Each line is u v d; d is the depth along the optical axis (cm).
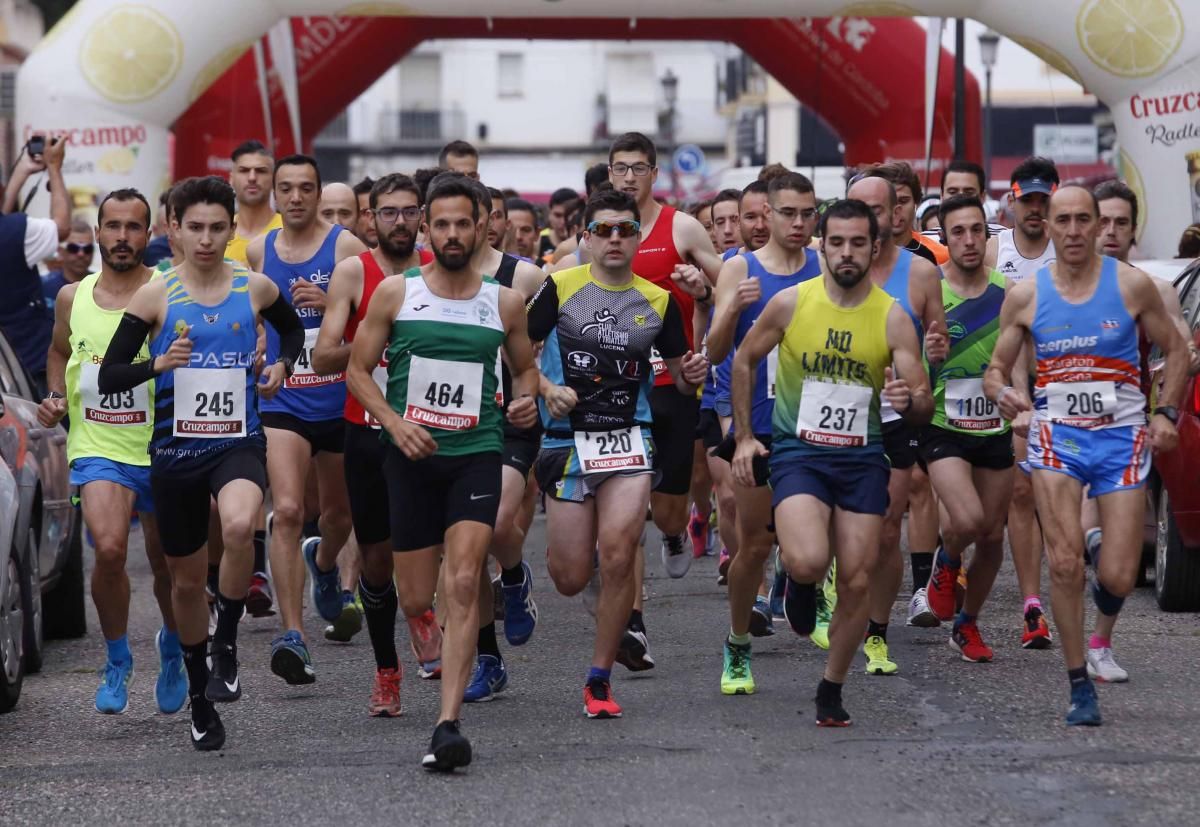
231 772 1661
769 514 1900
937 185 5903
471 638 1636
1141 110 4388
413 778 1606
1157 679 2031
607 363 1861
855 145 6062
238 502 1761
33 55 4709
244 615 2753
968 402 2173
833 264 1747
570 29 5959
